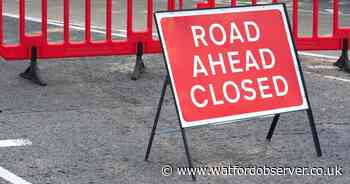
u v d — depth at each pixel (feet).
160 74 38.96
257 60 26.25
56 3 74.13
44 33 36.65
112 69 40.06
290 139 28.48
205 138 28.58
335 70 40.24
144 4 72.84
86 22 37.17
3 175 24.72
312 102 33.60
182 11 25.40
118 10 67.72
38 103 33.30
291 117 31.17
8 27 55.93
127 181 24.25
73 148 27.35
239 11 26.35
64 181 24.22
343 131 29.53
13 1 76.59
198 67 25.30
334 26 39.73
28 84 36.70
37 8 69.51
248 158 26.45
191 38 25.40
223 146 27.66
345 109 32.60
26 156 26.48
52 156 26.50
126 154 26.76
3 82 36.99
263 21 26.63
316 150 26.68
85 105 33.06
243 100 25.80
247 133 29.17
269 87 26.25
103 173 24.91
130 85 36.68
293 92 26.55
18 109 32.30
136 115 31.60
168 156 26.61
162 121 30.81
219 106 25.39
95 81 37.42
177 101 24.81
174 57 25.07
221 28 25.91
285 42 26.78
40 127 29.81
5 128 29.66
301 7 71.67
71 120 30.78
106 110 32.30
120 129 29.66
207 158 26.40
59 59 42.39
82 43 37.24
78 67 40.45
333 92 35.45
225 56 25.80
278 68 26.50
